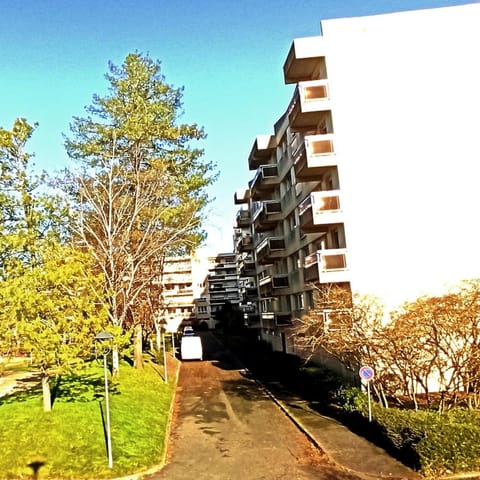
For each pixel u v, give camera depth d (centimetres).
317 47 2438
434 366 1706
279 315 3419
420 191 2298
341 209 2298
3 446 1373
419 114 2345
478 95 2355
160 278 3334
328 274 2248
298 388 2408
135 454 1363
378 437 1462
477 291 1669
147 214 2619
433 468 1210
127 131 2628
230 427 1759
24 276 1542
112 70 2788
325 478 1226
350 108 2361
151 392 2188
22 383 2412
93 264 2419
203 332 7381
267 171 3675
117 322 2383
